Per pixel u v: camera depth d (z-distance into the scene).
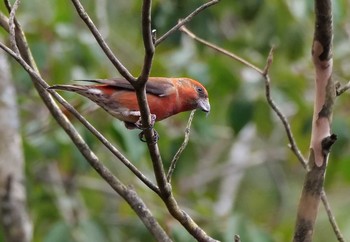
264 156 17.17
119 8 15.95
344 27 14.92
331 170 13.61
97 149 13.44
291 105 15.60
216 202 16.31
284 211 17.06
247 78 13.89
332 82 7.79
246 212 16.97
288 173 17.67
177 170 13.72
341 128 13.31
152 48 6.64
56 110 8.26
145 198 13.05
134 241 13.53
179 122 13.73
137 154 12.14
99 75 13.38
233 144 17.20
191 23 13.77
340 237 8.02
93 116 12.23
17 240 11.54
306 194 7.77
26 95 13.62
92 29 6.73
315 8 7.57
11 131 11.73
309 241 7.75
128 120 8.48
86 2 14.70
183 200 15.34
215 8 14.38
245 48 14.76
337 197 16.44
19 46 8.25
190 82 9.10
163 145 13.46
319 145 7.75
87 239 12.54
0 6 10.12
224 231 12.27
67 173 14.38
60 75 13.22
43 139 13.00
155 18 13.59
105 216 13.89
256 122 13.80
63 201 13.63
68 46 13.34
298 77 14.19
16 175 11.64
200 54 14.05
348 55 15.31
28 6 13.87
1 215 11.59
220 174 16.67
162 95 8.76
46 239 12.35
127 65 15.88
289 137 8.00
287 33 14.38
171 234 11.66
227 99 14.16
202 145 16.05
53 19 13.45
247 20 14.42
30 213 13.34
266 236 12.02
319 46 7.67
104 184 15.52
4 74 11.85
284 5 14.25
